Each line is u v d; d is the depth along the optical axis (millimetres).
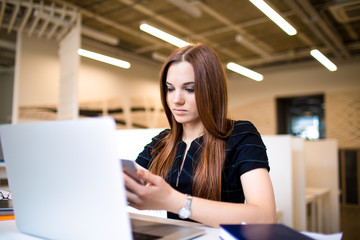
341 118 7328
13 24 5078
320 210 3473
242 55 7793
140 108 7891
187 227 762
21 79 5324
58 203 646
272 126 8281
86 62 6738
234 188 1009
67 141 589
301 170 2951
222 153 1017
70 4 5094
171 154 1151
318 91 7699
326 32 5469
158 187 694
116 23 5988
